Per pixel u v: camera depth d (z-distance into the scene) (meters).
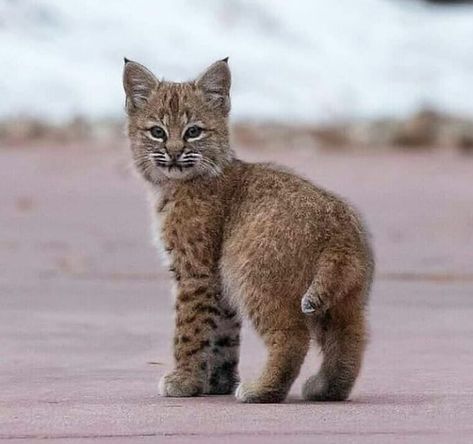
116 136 64.31
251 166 20.61
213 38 78.12
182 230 20.47
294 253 19.03
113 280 31.89
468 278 32.41
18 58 70.75
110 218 42.34
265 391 19.06
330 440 15.99
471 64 84.00
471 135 68.69
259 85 73.94
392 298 29.61
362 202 46.75
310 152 63.41
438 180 54.28
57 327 25.97
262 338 19.34
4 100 67.38
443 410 17.92
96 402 18.91
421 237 39.25
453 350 23.53
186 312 20.44
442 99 77.38
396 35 86.50
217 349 20.73
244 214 19.95
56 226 40.66
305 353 19.17
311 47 81.50
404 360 22.56
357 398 19.20
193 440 16.03
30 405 18.55
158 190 20.97
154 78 21.55
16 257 35.03
